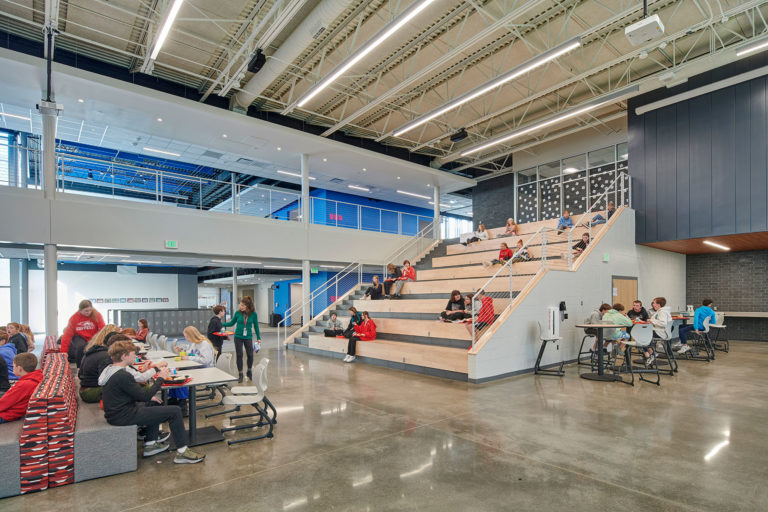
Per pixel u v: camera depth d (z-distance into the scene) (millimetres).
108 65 9625
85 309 7113
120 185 17609
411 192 19297
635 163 11367
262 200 15586
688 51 9789
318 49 9188
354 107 12203
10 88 9195
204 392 6738
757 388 6449
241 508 2977
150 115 10719
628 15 7664
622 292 10531
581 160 15250
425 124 13461
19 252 11734
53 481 3312
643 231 11094
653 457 3795
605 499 3047
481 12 7281
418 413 5266
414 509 2936
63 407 3395
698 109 10172
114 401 3584
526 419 4957
